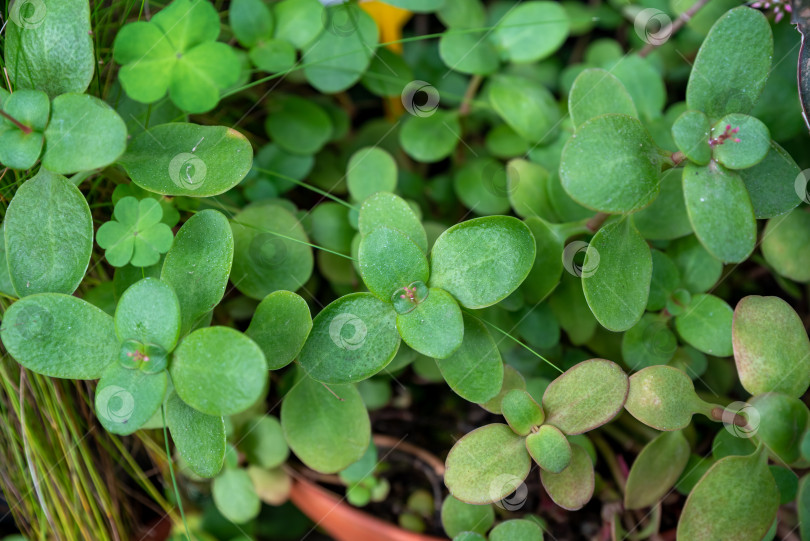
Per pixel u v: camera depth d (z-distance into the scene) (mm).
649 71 453
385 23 487
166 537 448
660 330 418
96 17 429
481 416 458
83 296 429
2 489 447
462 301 384
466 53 459
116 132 376
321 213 442
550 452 381
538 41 461
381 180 436
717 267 420
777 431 385
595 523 437
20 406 418
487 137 474
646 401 390
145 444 444
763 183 398
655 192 387
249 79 464
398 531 426
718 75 390
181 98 414
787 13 443
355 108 504
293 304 383
